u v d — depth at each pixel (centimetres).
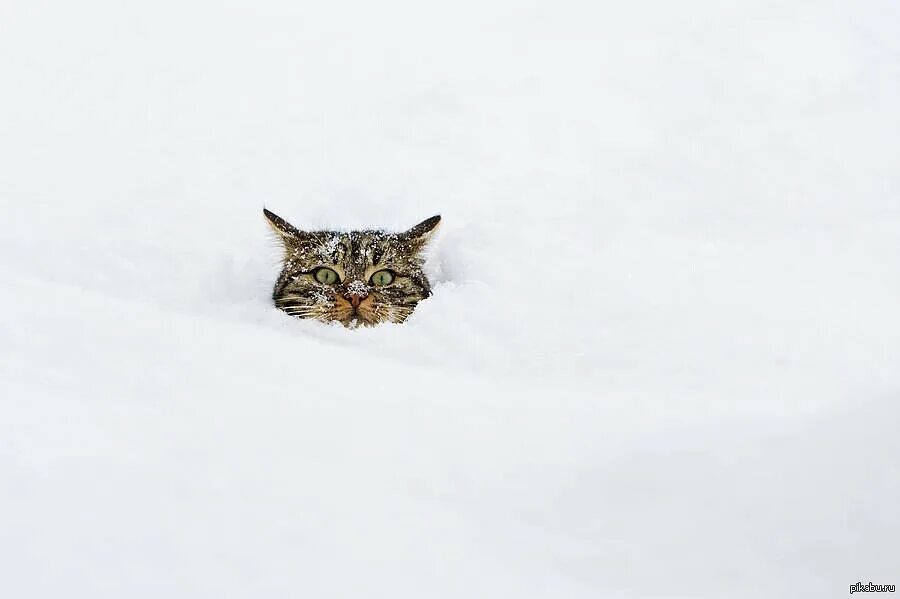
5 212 744
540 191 888
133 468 293
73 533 257
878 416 353
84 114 1048
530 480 336
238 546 265
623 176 916
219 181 897
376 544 280
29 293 458
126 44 1260
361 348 559
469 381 471
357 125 1044
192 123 1045
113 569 247
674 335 562
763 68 1128
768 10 1264
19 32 1256
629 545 303
